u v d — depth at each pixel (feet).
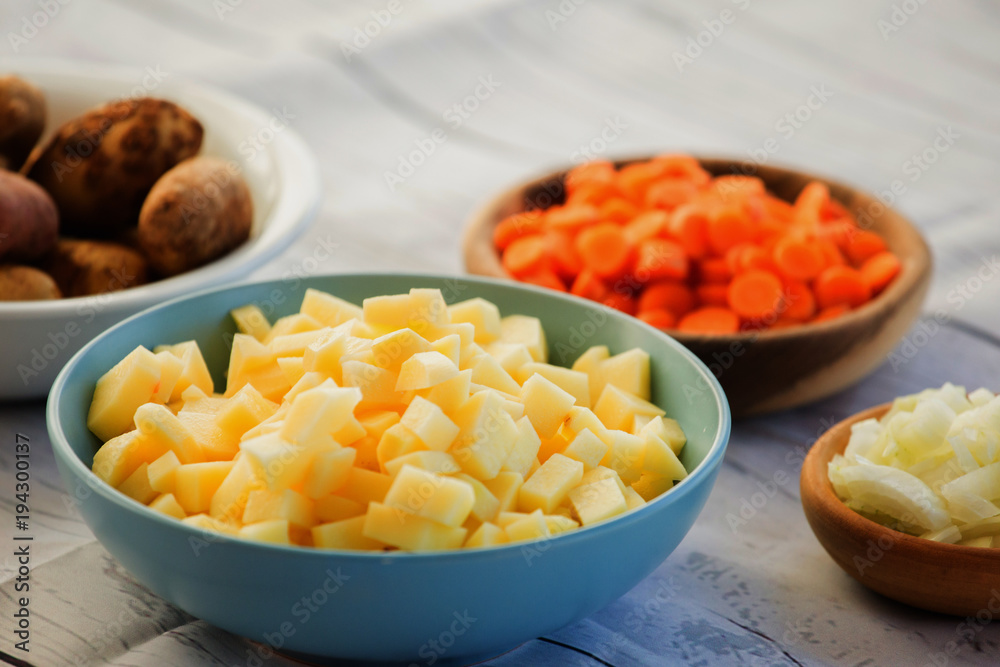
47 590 2.61
